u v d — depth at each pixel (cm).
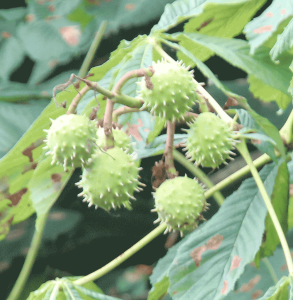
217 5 146
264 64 144
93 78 146
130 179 135
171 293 139
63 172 147
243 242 140
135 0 181
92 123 135
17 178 146
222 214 143
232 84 172
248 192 144
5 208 148
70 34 190
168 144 139
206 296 138
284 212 146
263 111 170
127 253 145
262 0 149
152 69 136
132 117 145
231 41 145
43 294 142
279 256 160
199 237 142
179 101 136
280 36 137
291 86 136
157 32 145
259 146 142
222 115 140
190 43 151
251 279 157
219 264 139
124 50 145
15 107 176
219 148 138
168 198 137
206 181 158
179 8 146
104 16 182
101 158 135
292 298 130
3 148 169
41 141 144
